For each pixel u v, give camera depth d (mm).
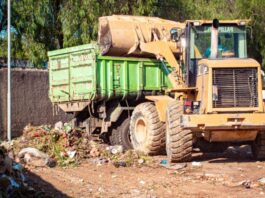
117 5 22750
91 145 14062
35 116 19391
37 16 22969
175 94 13977
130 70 15992
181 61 14031
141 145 14336
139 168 12289
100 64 15648
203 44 13523
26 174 11406
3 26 24750
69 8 22594
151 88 16188
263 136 13109
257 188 9953
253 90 12289
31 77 19375
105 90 15664
